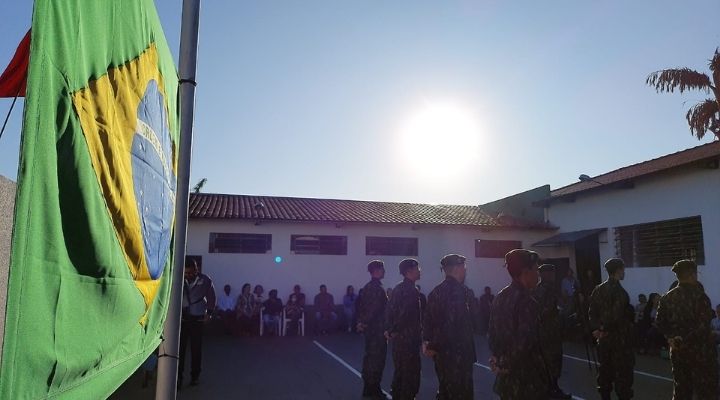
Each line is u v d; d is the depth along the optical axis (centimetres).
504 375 392
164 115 274
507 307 397
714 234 1236
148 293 242
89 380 174
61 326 142
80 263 155
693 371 529
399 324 595
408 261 615
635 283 1479
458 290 501
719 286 1213
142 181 224
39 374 129
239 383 837
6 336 109
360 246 1789
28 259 119
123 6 196
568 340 1369
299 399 730
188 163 314
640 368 990
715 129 1488
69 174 144
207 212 1709
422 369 973
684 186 1329
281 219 1688
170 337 301
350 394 761
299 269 1719
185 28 322
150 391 732
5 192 141
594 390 787
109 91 179
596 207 1664
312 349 1248
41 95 123
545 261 1902
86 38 156
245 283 1667
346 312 1627
